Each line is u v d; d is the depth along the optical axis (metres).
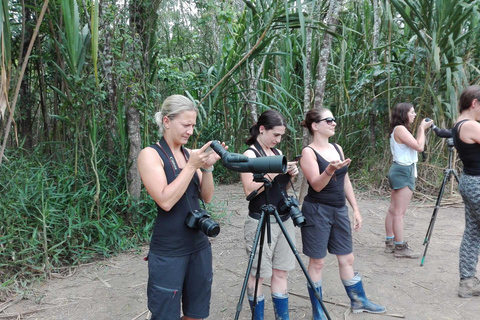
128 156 4.31
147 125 4.38
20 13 4.30
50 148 4.89
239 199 6.16
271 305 2.87
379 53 6.45
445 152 6.18
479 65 5.78
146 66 4.42
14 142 5.14
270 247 2.28
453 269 3.45
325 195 2.46
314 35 6.19
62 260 3.62
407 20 4.94
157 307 1.76
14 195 3.52
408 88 5.92
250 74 6.14
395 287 3.12
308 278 1.99
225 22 6.17
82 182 4.05
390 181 3.73
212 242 4.30
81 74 3.84
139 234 4.20
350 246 2.57
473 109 2.81
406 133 3.48
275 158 1.68
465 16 4.91
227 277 3.37
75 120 3.85
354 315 2.65
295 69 6.97
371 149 7.02
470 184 2.77
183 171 1.69
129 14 4.02
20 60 3.92
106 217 4.08
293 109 6.48
